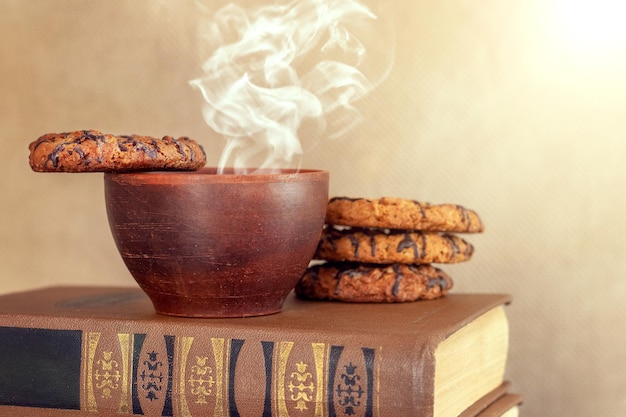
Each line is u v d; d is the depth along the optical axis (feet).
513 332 2.36
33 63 2.59
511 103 2.35
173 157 1.82
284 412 1.73
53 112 2.58
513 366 2.36
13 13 2.59
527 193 2.35
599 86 2.31
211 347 1.76
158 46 2.51
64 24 2.57
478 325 1.94
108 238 2.57
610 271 2.31
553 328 2.34
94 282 2.58
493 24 2.35
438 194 2.39
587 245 2.32
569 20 2.32
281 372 1.73
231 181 1.80
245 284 1.84
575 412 2.34
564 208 2.33
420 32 2.38
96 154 1.77
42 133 2.59
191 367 1.77
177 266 1.82
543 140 2.34
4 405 1.84
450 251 2.04
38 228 2.60
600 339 2.32
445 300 2.06
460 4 2.36
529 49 2.34
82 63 2.56
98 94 2.56
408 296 2.02
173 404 1.77
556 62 2.33
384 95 2.40
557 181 2.33
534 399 2.35
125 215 1.83
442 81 2.38
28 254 2.61
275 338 1.74
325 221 2.01
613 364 2.32
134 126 2.53
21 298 2.08
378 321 1.82
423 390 1.68
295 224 1.85
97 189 2.57
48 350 1.82
